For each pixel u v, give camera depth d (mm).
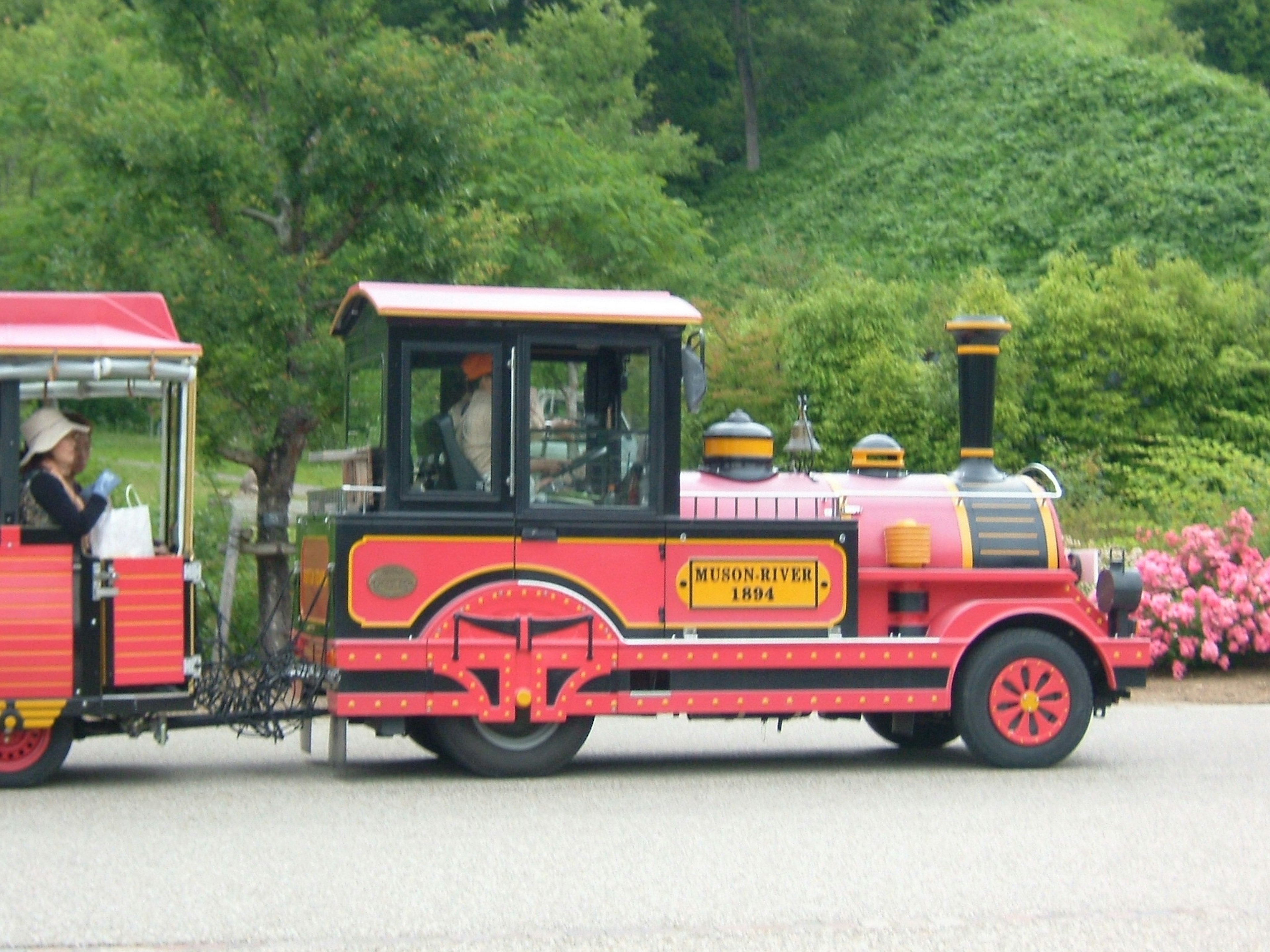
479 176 13867
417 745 10031
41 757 7926
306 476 13703
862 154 46250
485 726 8422
